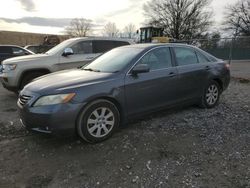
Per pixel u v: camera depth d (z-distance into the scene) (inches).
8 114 259.0
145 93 205.0
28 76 331.6
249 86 401.4
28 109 174.1
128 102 196.7
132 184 140.7
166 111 246.8
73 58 357.1
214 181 141.9
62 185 141.4
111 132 190.5
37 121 170.9
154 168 154.2
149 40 1364.4
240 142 184.2
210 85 256.8
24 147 183.0
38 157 169.2
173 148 176.6
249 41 1029.8
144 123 218.4
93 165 158.6
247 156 165.8
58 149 178.2
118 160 163.2
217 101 268.5
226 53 1026.7
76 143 185.5
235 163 158.1
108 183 142.1
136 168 154.6
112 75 192.5
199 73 243.8
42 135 199.3
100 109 184.1
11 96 343.6
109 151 173.9
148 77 206.5
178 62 232.2
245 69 697.6
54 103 169.0
